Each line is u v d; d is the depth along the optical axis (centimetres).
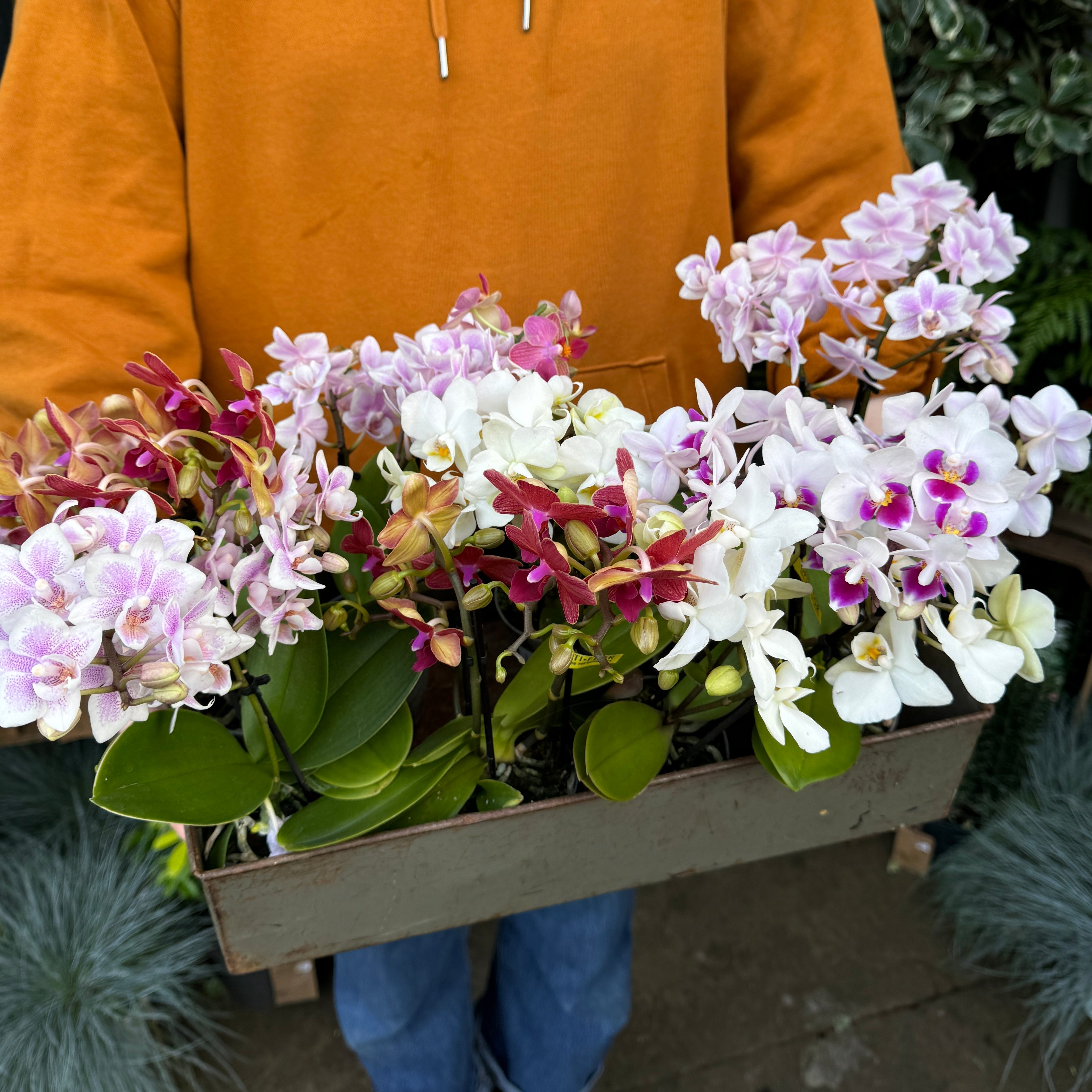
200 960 160
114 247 86
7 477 56
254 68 88
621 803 69
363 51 89
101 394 85
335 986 114
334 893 67
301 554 58
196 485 59
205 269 97
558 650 59
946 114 170
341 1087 158
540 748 78
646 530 57
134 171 86
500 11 91
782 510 58
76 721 50
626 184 102
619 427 62
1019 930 162
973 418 59
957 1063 160
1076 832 161
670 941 181
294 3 87
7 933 151
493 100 95
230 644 55
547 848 70
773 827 76
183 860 150
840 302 71
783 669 64
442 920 72
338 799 69
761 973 175
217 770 67
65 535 52
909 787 77
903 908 186
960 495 59
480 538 61
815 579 75
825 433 66
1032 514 66
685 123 101
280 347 73
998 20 178
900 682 65
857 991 171
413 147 95
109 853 157
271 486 58
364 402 77
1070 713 183
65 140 82
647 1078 158
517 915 112
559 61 94
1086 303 161
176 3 84
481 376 67
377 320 103
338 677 73
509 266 103
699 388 64
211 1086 158
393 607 61
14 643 48
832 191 104
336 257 99
